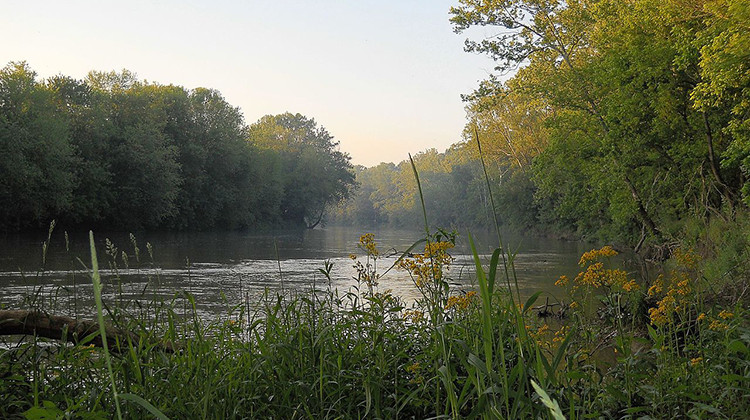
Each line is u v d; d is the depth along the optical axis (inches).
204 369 149.9
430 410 158.9
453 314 156.8
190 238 1971.0
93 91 2039.9
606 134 956.0
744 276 408.2
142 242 1622.8
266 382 153.9
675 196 990.4
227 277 792.3
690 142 887.7
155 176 2018.9
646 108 876.0
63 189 1627.7
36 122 1544.0
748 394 139.1
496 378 86.0
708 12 646.5
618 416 155.3
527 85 1092.5
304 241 1956.2
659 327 173.3
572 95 1024.2
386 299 188.7
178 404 134.3
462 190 3213.6
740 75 602.2
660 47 818.8
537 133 1846.7
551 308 448.8
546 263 1003.3
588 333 185.2
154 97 2331.4
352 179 3983.8
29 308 173.0
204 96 2598.4
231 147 2596.0
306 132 4483.3
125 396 61.0
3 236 1589.6
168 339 161.6
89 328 171.9
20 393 152.6
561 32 1071.6
